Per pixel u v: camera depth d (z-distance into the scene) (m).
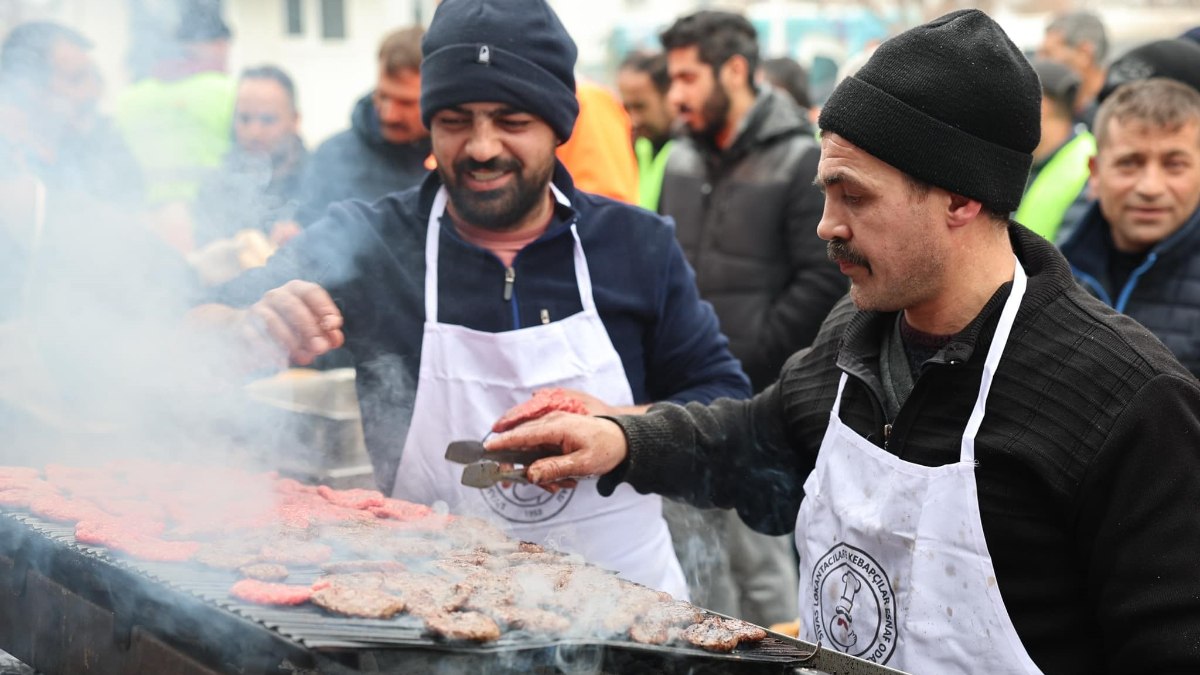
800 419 2.34
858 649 2.06
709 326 3.12
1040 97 1.96
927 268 1.94
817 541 2.18
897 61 1.90
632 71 6.50
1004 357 1.92
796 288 4.41
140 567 1.92
